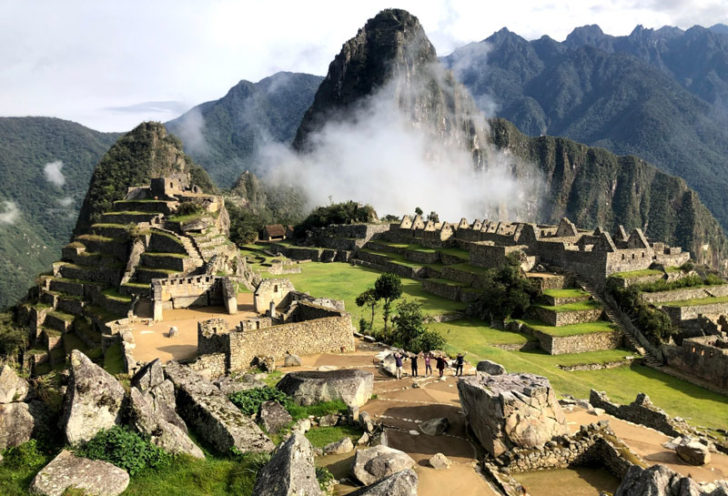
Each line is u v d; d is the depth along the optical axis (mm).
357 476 15398
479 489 15672
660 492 12844
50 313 70938
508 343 55156
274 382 23984
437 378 26016
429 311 64688
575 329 56938
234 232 145375
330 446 17734
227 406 18547
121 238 76312
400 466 15852
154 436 15953
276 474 12680
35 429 15430
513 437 17609
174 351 32156
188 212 83188
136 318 40094
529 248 73812
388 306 48594
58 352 63156
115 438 15258
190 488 14695
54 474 13859
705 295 64312
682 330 57031
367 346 32875
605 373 50875
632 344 55938
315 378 21953
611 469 17469
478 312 64562
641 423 25188
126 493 14148
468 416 19234
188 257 64750
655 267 67000
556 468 17594
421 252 96688
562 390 42000
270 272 91188
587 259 65562
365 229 119688
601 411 24031
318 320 30672
